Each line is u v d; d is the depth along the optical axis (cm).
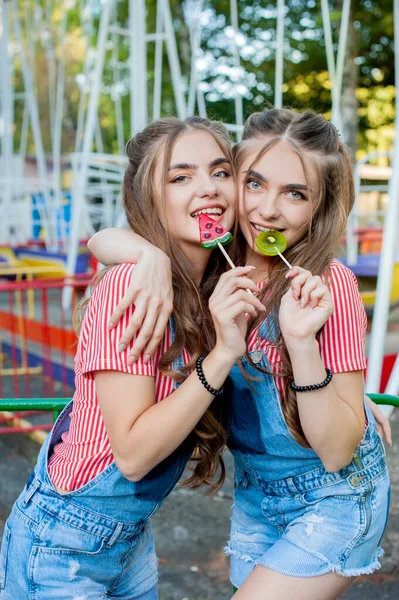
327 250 173
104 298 162
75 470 165
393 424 526
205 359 153
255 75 1431
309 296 149
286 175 172
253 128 182
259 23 1435
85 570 167
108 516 166
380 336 413
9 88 1144
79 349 173
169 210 174
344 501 168
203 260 185
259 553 190
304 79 1432
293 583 160
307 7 1395
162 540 353
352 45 1292
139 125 645
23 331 593
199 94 694
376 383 411
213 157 175
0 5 1094
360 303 170
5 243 1260
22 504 173
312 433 156
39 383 667
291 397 165
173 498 403
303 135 175
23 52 1134
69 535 165
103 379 158
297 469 173
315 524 166
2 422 558
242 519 195
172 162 173
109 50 1641
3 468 458
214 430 171
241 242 192
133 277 159
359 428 159
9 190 1238
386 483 178
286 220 175
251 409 173
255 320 173
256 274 189
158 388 165
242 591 162
